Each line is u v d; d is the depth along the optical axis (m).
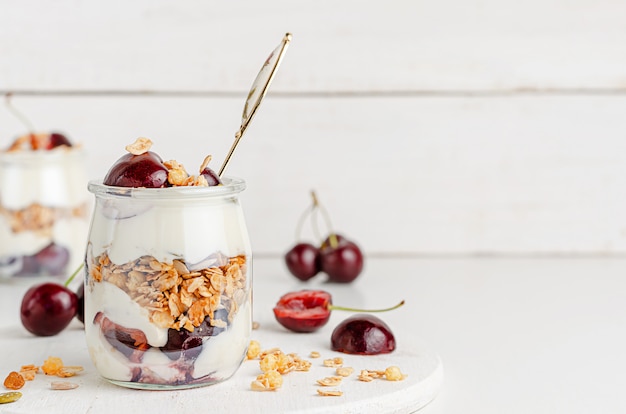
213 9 0.91
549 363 0.64
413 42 0.92
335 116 0.92
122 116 0.92
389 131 0.92
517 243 0.94
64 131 0.92
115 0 0.91
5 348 0.64
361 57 0.92
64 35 0.91
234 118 0.92
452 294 0.79
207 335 0.56
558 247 0.94
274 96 0.92
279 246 0.93
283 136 0.92
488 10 0.92
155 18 0.91
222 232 0.56
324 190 0.93
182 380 0.56
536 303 0.77
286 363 0.59
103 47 0.91
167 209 0.56
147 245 0.55
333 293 0.79
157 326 0.55
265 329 0.67
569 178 0.93
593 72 0.92
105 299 0.56
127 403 0.55
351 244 0.82
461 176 0.93
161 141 0.92
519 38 0.92
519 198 0.93
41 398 0.56
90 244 0.57
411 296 0.79
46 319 0.65
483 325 0.71
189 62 0.92
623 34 0.92
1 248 0.80
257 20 0.91
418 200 0.93
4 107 0.91
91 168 0.92
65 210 0.80
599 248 0.94
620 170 0.93
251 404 0.55
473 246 0.94
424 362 0.61
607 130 0.93
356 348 0.62
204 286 0.56
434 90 0.92
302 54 0.92
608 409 0.58
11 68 0.91
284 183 0.93
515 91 0.92
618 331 0.70
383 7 0.91
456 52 0.92
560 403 0.58
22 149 0.80
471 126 0.93
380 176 0.93
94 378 0.58
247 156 0.92
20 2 0.91
